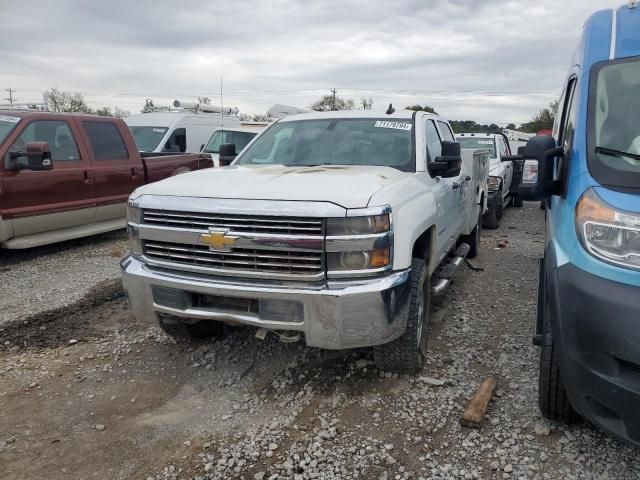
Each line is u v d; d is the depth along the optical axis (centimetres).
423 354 388
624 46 332
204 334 440
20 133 693
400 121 491
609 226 255
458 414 331
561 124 426
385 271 316
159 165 906
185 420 332
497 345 436
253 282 323
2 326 477
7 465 287
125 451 300
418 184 402
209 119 1378
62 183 734
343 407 340
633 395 235
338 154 466
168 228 340
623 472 277
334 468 283
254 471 281
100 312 513
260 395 359
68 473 282
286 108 1342
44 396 360
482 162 748
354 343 315
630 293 243
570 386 263
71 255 747
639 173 269
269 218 313
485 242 891
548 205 442
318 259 309
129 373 393
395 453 295
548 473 277
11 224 677
